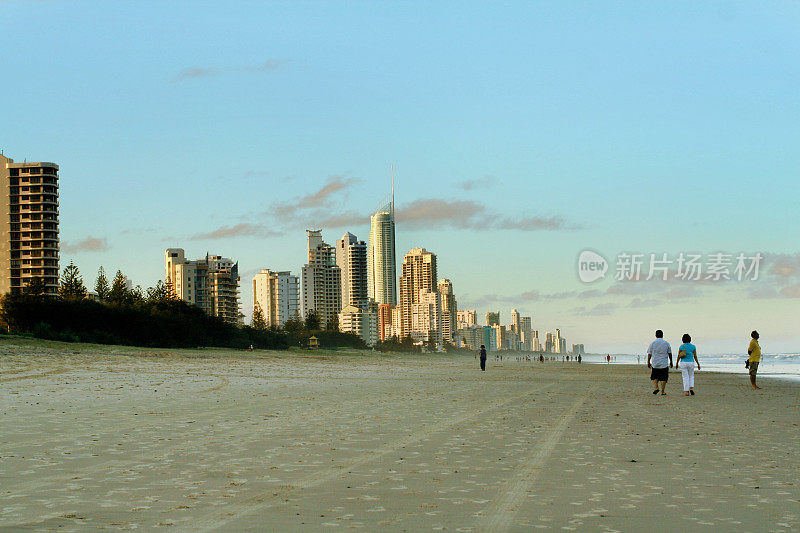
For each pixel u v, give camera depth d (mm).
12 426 15922
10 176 188000
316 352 184500
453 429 16453
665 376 30688
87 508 8055
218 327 152875
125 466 10977
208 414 19297
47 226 188375
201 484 9602
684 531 7160
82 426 16109
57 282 188250
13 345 71438
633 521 7598
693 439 14820
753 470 10961
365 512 7977
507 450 13086
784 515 7898
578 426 17312
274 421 17750
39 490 9094
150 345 119375
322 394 28391
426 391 31656
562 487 9555
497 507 8289
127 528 7133
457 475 10453
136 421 17281
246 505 8297
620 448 13398
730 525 7422
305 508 8164
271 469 10852
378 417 19156
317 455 12297
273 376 45969
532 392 32031
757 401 26906
